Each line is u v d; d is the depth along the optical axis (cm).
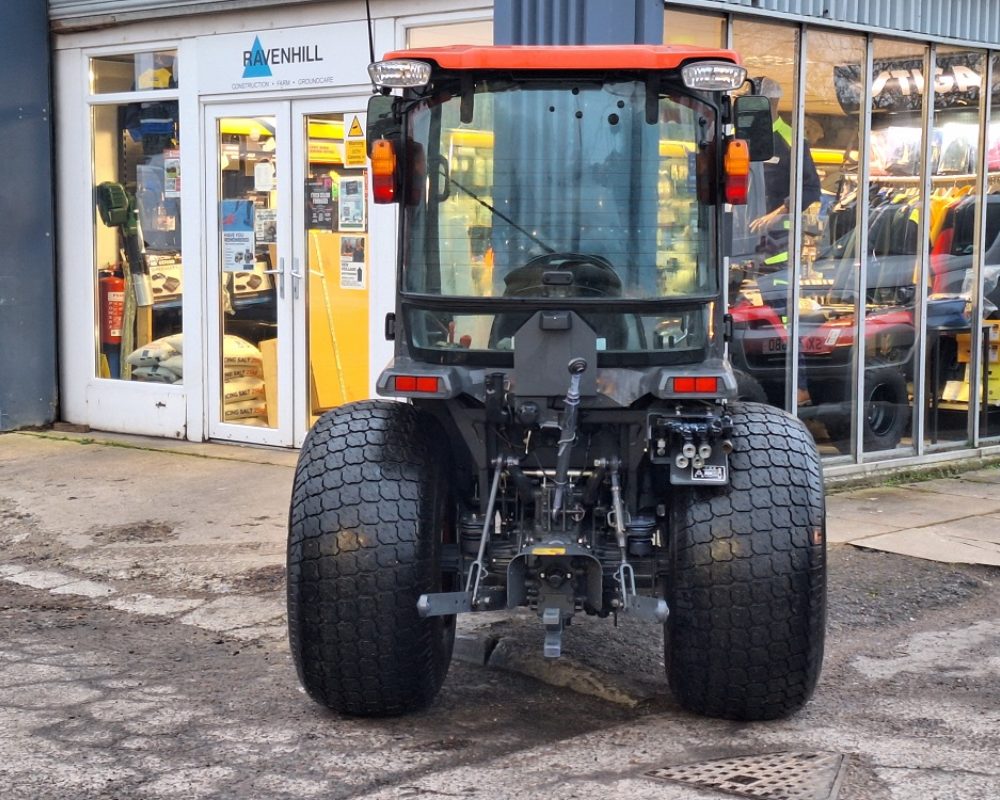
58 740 462
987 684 526
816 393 898
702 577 446
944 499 873
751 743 454
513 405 459
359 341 919
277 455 947
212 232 978
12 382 1048
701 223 473
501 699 513
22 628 615
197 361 991
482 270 477
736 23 825
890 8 905
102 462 941
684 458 441
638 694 509
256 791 415
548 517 448
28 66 1034
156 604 649
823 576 454
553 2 757
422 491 459
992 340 1022
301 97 923
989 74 995
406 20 871
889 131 927
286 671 546
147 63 1005
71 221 1059
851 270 911
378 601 449
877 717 484
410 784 418
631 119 473
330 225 924
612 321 469
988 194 1005
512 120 475
